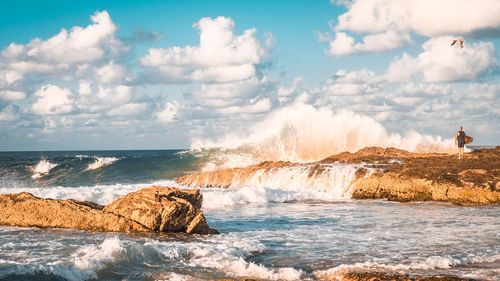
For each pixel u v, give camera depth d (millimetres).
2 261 16391
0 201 24281
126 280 15492
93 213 23062
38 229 22812
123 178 56719
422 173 37656
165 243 19141
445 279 14867
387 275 15469
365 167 41406
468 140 44062
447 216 28953
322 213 30812
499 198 34219
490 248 20062
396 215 29594
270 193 38250
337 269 16641
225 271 16641
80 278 15312
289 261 18203
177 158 63812
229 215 30188
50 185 52625
